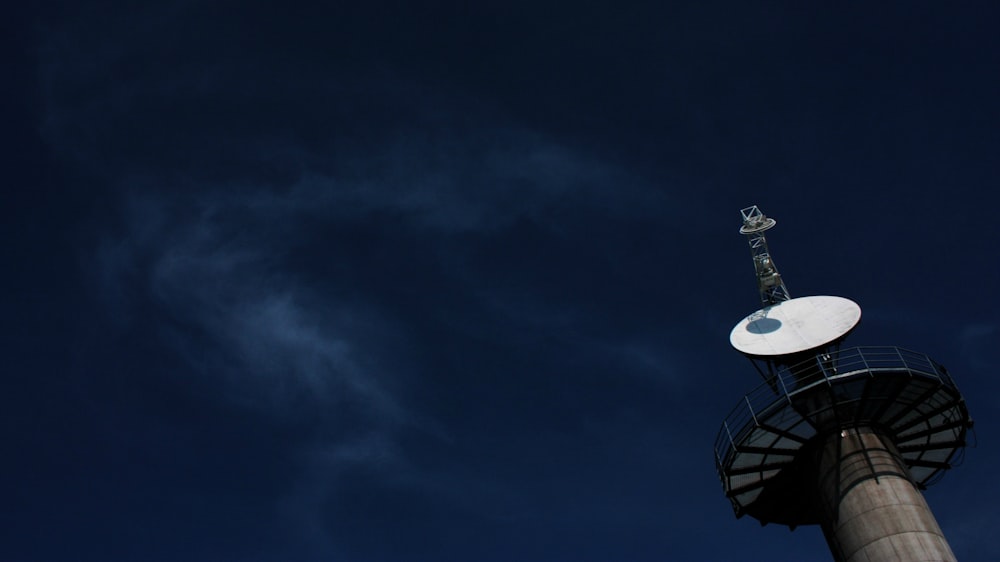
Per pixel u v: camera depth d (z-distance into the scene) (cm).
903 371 3216
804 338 3566
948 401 3322
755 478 3484
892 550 2994
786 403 3275
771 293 4066
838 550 3159
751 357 3616
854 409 3334
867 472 3206
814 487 3334
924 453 3528
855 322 3509
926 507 3156
